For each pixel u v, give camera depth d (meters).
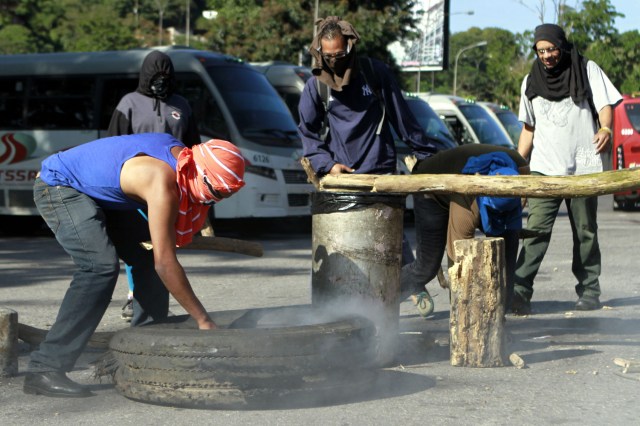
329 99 7.21
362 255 6.52
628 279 11.53
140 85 8.48
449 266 7.08
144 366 5.46
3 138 20.28
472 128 27.62
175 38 100.56
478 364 6.52
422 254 7.65
